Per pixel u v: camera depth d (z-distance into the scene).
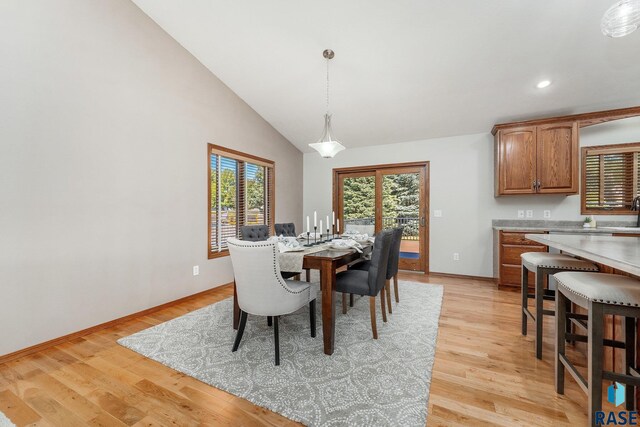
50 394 1.55
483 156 4.12
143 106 2.77
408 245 4.63
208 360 1.88
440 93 3.39
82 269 2.31
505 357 1.91
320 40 2.80
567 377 1.69
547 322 2.50
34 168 2.05
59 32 2.17
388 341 2.15
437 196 4.38
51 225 2.14
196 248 3.33
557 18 2.29
